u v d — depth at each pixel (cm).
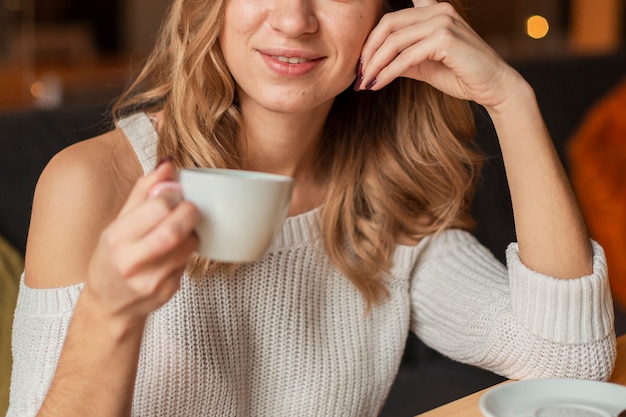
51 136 219
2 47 607
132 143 153
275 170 164
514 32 625
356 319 170
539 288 152
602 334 152
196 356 150
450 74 158
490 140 292
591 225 349
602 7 512
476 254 179
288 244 164
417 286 179
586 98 359
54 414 105
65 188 142
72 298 139
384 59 151
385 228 172
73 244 140
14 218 212
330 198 168
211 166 153
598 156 353
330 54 145
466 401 129
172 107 154
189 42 151
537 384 129
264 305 161
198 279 150
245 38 143
